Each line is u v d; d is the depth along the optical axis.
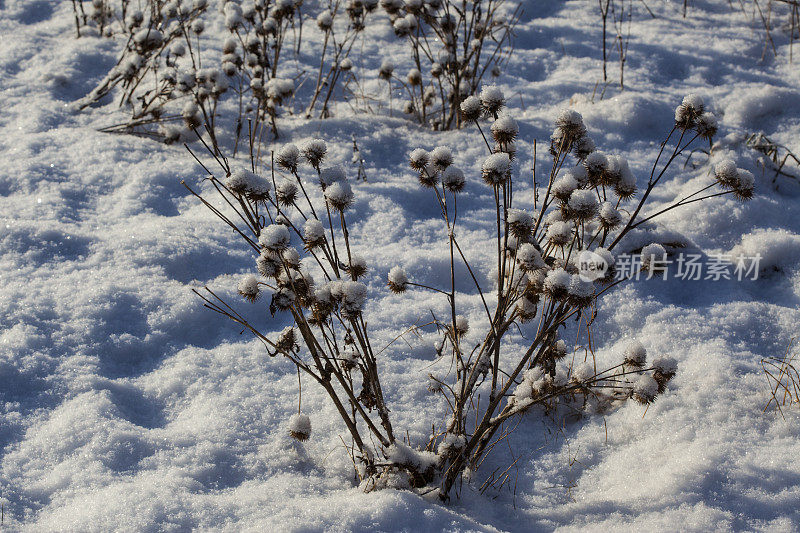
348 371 2.24
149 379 2.71
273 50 5.41
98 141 4.21
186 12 5.11
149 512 2.00
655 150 4.37
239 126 4.43
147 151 4.21
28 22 5.71
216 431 2.43
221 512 2.04
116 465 2.24
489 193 4.05
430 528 2.01
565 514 2.22
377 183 4.06
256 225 2.19
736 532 2.03
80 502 2.07
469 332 3.03
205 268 3.34
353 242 3.58
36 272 3.11
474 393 2.73
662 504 2.16
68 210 3.61
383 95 5.10
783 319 3.13
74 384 2.57
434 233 3.71
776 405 2.59
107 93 4.81
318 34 5.81
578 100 4.84
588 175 2.31
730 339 3.02
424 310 3.15
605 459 2.49
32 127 4.34
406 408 2.63
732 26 5.79
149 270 3.22
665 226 3.61
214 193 3.92
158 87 4.93
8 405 2.45
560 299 2.01
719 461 2.29
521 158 4.27
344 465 2.37
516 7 6.17
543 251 2.38
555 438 2.60
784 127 4.56
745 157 4.21
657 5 6.16
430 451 2.40
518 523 2.20
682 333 3.04
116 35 5.57
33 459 2.24
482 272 3.44
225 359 2.83
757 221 3.75
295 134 4.50
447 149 2.24
